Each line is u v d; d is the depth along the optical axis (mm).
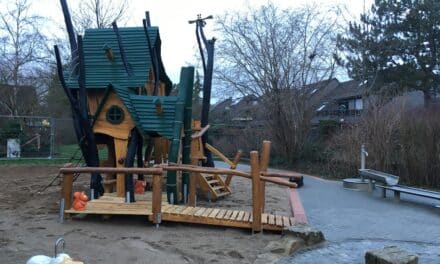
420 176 16406
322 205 11391
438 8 29844
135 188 10820
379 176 12844
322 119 27656
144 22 10961
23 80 35281
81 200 8609
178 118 9969
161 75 13172
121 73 10836
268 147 9641
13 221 8523
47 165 20828
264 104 25406
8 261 5891
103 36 11391
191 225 8367
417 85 30016
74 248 6637
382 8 30828
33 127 27891
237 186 14758
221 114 35312
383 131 17609
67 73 11023
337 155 19734
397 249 6109
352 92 30500
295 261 6391
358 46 29172
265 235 7723
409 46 29672
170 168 8891
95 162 10305
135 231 7840
